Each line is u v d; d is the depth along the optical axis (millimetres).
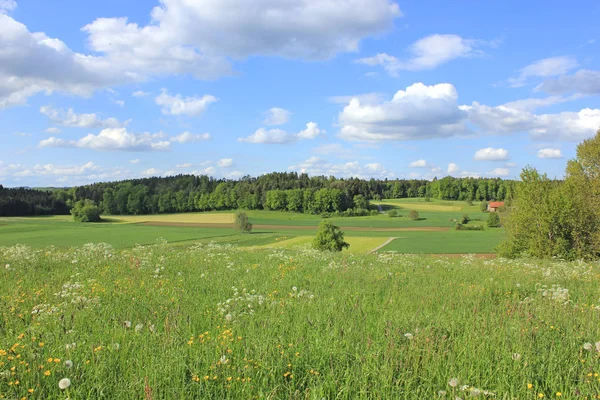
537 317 7211
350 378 4836
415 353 5480
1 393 4480
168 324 6832
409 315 7551
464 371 4973
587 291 10453
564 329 6625
